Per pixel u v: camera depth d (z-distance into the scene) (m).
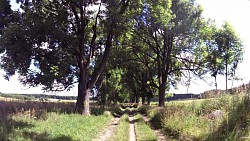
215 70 44.50
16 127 13.38
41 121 16.17
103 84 40.59
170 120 17.89
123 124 21.09
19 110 18.08
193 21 39.69
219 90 17.88
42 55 24.00
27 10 23.23
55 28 23.12
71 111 24.02
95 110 28.69
